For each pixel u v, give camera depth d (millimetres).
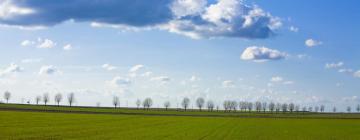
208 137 51719
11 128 55844
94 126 68125
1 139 41031
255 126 85125
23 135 46000
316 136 59531
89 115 120875
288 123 105438
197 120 111438
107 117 111625
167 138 48719
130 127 69250
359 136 61656
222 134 57844
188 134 56062
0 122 68562
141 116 131125
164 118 120000
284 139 52219
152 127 71500
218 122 101688
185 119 116500
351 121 124938
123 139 45719
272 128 78688
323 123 108562
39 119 84062
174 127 73250
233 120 119250
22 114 105625
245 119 130500
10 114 101438
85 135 49406
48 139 42469
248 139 50281
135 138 47562
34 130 53812
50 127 61031
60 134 49344
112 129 62188
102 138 46094
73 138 44875
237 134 58688
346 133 68375
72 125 68500
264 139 51156
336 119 144250
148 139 46594
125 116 125125
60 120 83938
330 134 64938
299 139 53188
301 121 121875
